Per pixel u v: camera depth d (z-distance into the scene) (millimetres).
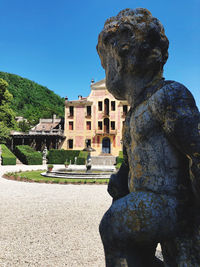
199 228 785
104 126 38625
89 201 7078
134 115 979
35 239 3857
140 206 782
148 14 973
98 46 1151
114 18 1040
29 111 72812
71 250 3400
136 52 943
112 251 821
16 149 30641
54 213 5602
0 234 4086
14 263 2973
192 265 771
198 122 736
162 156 859
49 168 15070
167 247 919
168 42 1025
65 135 39250
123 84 1069
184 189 844
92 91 39281
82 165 29188
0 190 8836
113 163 33125
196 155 717
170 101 779
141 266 831
